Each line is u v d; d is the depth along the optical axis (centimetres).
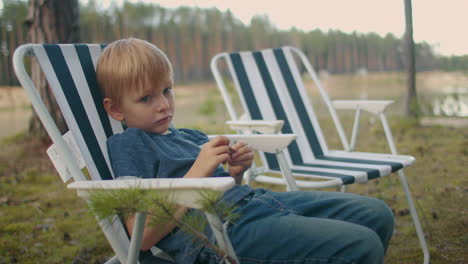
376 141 470
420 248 212
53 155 127
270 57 255
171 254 127
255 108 238
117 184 95
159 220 86
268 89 246
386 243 137
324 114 704
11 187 348
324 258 111
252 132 200
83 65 153
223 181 85
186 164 132
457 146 420
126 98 135
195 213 120
